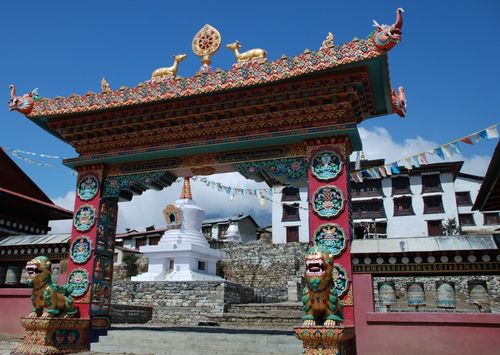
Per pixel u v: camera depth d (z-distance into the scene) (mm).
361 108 14516
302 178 13914
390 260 12969
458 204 61844
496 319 11297
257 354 12656
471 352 11297
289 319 25906
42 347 13117
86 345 14711
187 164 15461
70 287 15320
